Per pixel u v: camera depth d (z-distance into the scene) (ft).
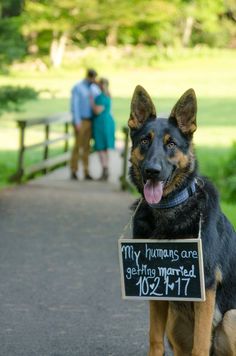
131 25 198.80
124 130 55.42
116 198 50.67
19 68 182.50
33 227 39.09
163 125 18.20
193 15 214.90
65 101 138.62
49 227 39.17
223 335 18.60
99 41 213.87
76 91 59.26
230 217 42.19
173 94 153.17
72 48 205.67
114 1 190.29
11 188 54.90
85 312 24.63
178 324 19.16
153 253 18.51
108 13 191.72
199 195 18.22
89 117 59.67
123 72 189.47
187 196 18.10
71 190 54.34
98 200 49.26
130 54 203.21
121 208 45.93
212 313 18.24
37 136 96.27
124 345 21.58
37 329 22.82
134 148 18.48
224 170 59.88
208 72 192.75
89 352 20.94
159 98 145.59
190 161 18.22
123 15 192.85
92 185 57.57
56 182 59.00
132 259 18.72
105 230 38.73
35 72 181.37
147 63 199.00
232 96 152.25
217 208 18.49
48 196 50.67
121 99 145.48
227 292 18.80
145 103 18.67
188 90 18.25
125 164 55.26
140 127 18.58
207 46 234.79
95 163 69.31
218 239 18.37
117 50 207.00
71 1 180.24
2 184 57.77
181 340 19.29
